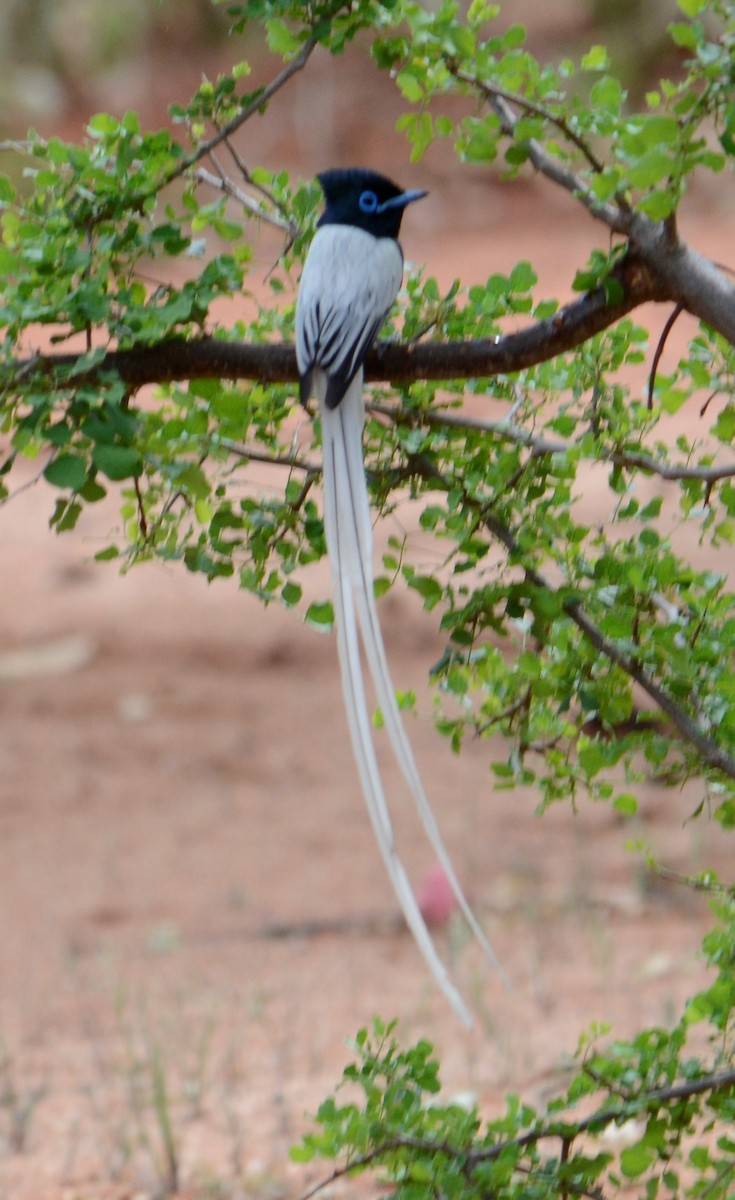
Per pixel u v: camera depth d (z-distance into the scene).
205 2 48.72
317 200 6.77
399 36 6.33
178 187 20.39
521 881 15.71
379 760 19.23
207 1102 11.34
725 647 6.38
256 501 7.00
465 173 45.41
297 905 15.52
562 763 6.93
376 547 21.02
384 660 5.88
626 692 6.63
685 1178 9.53
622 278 5.95
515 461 6.28
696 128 5.51
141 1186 10.06
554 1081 11.08
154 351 6.12
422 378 6.27
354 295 6.18
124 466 5.50
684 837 16.48
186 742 19.78
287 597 6.57
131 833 17.42
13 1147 10.73
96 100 47.22
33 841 17.23
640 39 43.56
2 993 13.72
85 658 22.31
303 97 47.41
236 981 13.77
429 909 14.86
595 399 6.64
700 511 6.84
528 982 13.34
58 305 5.79
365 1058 6.54
